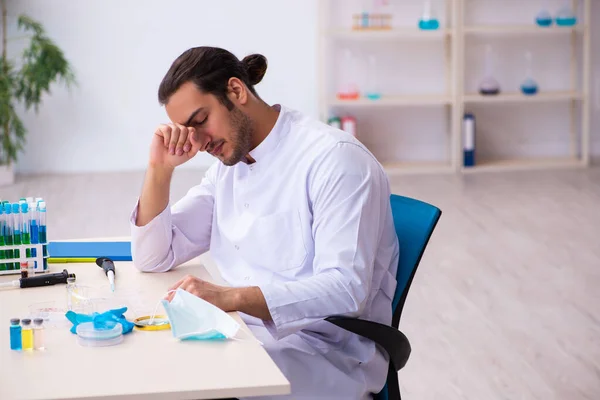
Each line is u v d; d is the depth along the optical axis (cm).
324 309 189
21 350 159
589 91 808
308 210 206
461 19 755
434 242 534
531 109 816
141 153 770
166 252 219
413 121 803
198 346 161
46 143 755
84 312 181
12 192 674
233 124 200
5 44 730
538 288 444
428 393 328
